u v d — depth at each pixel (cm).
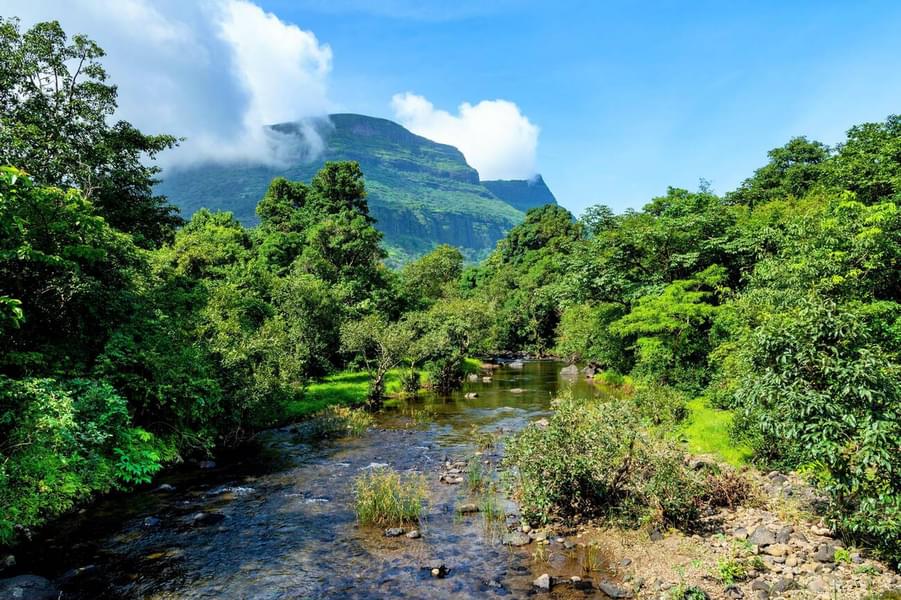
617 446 1265
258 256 5703
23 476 1215
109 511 1432
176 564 1111
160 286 2433
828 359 981
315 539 1244
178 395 1814
